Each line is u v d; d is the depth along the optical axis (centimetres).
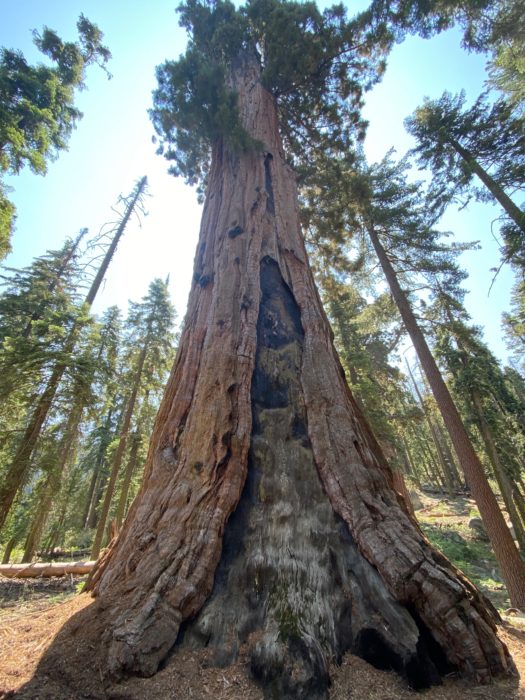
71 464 1230
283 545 262
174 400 371
